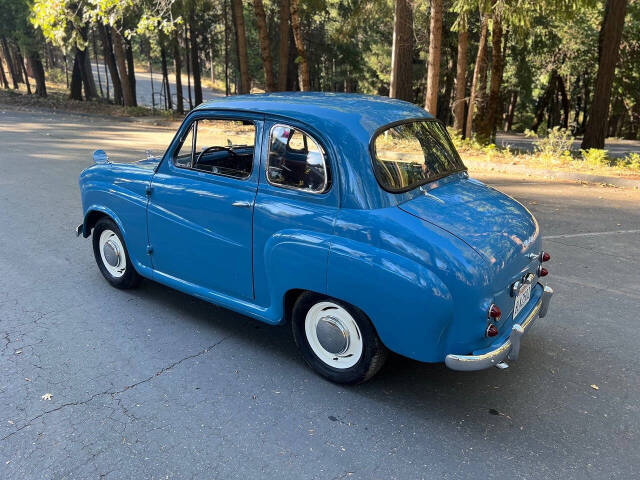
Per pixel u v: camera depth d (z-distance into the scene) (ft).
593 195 31.35
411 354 10.27
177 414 10.84
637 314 16.01
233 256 12.65
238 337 14.16
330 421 10.74
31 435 10.11
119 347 13.47
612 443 10.27
